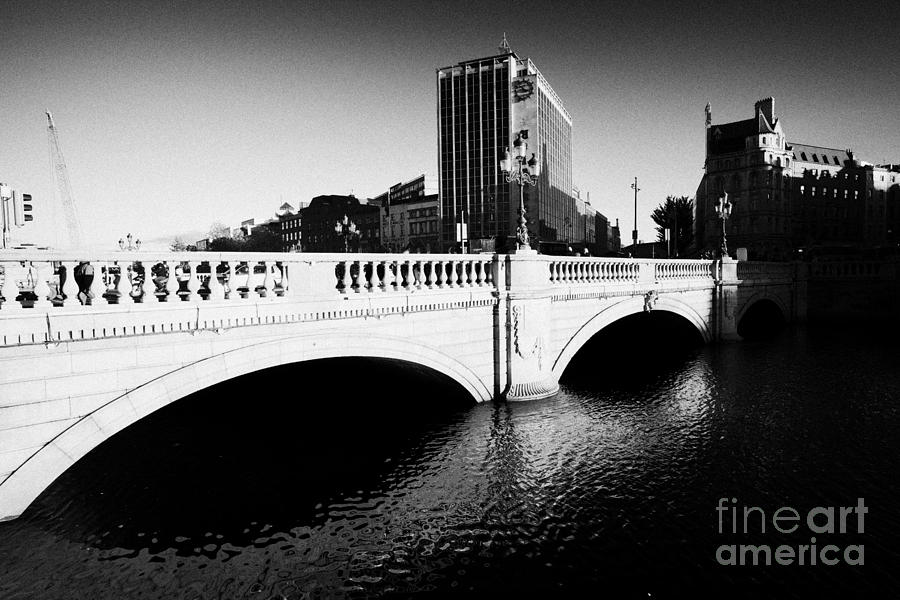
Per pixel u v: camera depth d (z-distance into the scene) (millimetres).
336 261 12141
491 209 79500
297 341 11469
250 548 10258
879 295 37312
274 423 17500
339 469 13680
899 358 25672
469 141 80812
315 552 10156
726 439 15359
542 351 17656
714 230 82688
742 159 79062
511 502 11969
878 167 93750
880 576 9430
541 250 45969
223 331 10234
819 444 14977
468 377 16312
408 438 15500
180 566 9656
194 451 14961
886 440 15195
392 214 94000
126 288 9078
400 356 13945
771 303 37406
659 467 13594
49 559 9336
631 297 23031
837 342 30328
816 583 9273
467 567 9797
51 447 8367
